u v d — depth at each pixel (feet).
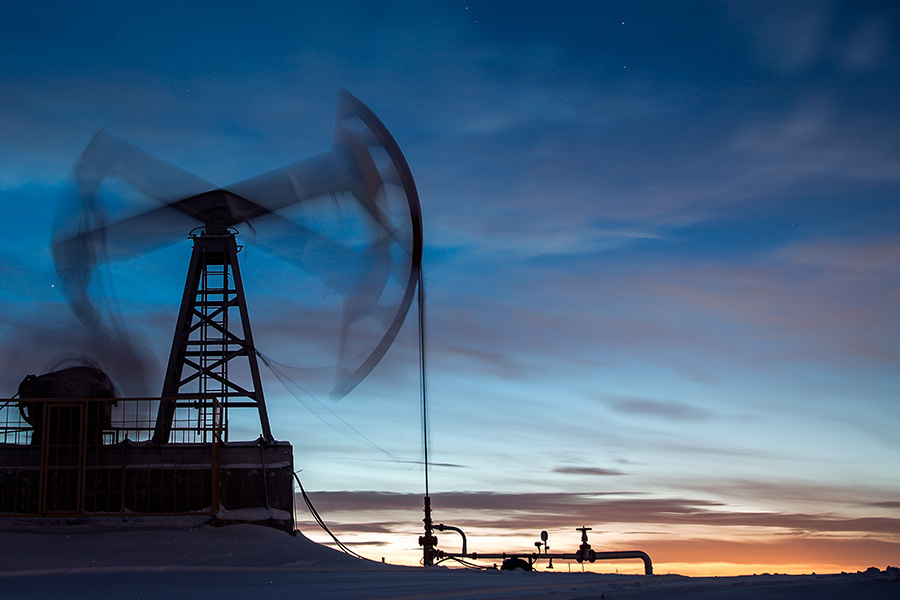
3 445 52.24
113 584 33.30
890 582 30.83
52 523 50.47
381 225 58.08
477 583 32.65
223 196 61.93
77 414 52.75
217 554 46.24
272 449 54.80
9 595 28.81
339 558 46.42
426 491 59.11
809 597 27.53
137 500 52.19
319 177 59.52
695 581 31.45
